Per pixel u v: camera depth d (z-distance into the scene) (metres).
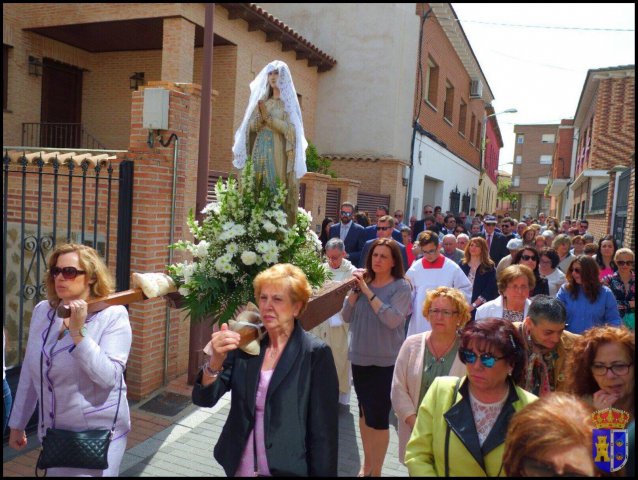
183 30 10.12
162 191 5.72
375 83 13.44
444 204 20.42
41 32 11.76
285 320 2.56
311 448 2.51
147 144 5.57
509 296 4.16
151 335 5.67
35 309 3.08
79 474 2.77
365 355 4.10
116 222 5.95
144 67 12.96
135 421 5.05
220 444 2.61
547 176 52.03
